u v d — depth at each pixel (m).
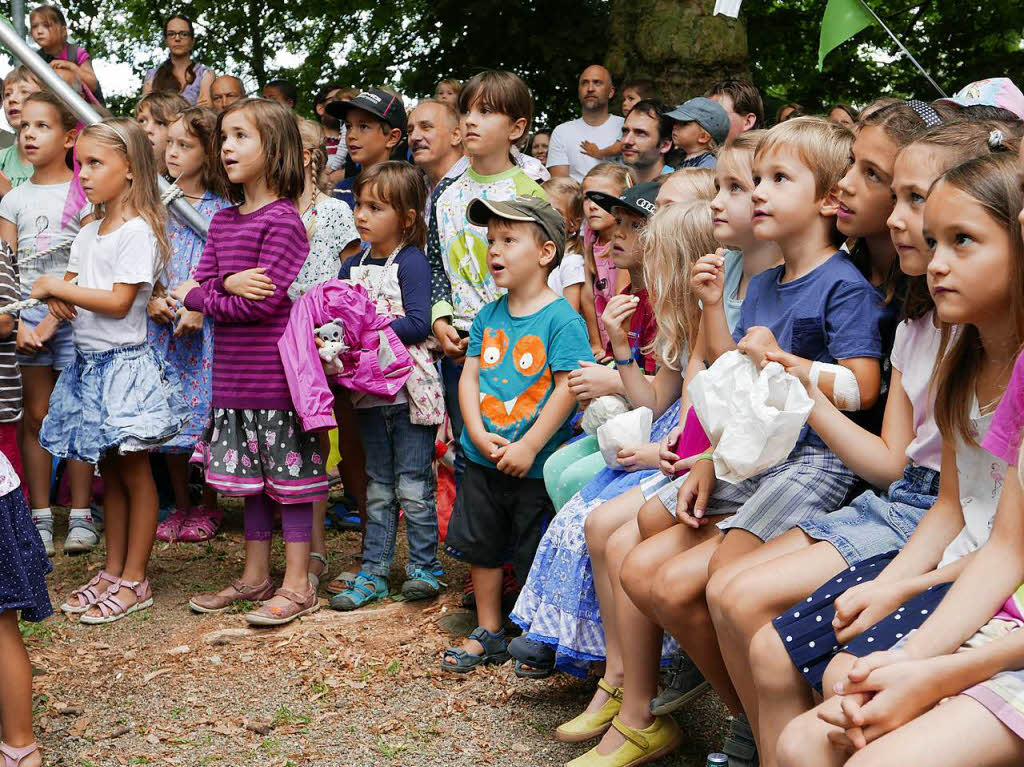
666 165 6.34
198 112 5.47
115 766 3.26
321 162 5.66
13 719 3.15
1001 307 2.21
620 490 3.45
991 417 2.30
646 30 8.58
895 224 2.50
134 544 4.57
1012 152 2.40
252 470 4.48
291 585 4.46
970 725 1.89
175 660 4.04
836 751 2.09
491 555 4.00
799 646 2.36
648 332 4.05
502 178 4.89
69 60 8.02
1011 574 2.15
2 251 4.26
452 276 4.89
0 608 3.06
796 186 2.95
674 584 2.84
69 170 5.64
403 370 4.47
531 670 3.73
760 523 2.75
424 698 3.70
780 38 11.35
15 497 3.13
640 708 3.13
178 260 5.47
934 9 10.90
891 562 2.40
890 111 2.77
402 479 4.62
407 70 11.54
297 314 4.39
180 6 13.38
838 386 2.74
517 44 10.73
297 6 12.51
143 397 4.49
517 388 4.00
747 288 3.28
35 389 5.38
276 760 3.28
